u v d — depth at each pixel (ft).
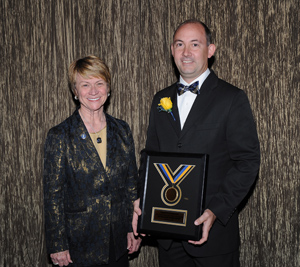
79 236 5.20
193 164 4.85
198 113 5.15
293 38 6.82
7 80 7.13
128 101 7.16
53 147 5.24
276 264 7.22
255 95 6.98
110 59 7.07
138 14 7.00
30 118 7.17
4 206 7.35
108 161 5.35
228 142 5.02
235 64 6.97
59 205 5.23
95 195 5.23
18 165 7.26
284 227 7.14
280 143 7.02
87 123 5.48
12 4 7.02
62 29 7.03
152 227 4.91
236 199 4.81
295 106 6.91
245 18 6.88
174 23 6.98
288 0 6.77
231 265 5.17
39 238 7.38
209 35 5.41
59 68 7.07
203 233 4.69
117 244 5.37
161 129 5.50
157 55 7.04
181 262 5.61
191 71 5.22
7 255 7.43
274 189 7.13
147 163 5.11
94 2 6.99
